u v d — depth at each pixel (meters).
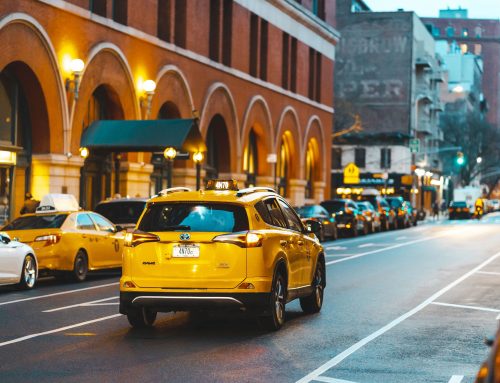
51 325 13.61
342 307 16.06
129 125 31.22
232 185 13.52
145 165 37.81
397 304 16.58
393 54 95.56
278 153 54.12
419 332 13.11
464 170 121.31
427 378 9.68
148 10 38.19
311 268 14.89
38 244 20.97
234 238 12.39
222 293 12.33
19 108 31.19
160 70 39.00
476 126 121.19
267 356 10.94
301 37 58.03
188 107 41.88
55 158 31.44
